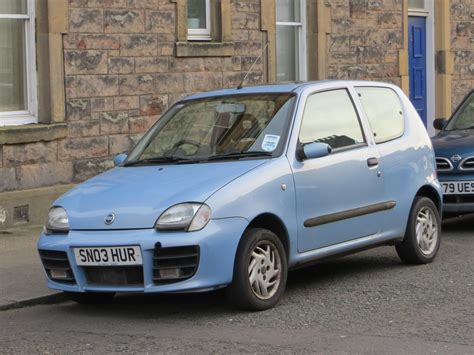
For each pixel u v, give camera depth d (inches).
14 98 506.0
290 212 323.9
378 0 711.1
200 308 327.9
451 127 528.4
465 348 265.7
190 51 570.6
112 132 535.2
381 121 382.0
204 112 360.8
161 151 351.6
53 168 507.2
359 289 351.3
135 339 286.8
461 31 812.0
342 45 686.5
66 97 512.4
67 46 511.5
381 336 281.3
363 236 359.6
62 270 314.3
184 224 295.4
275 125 338.3
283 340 279.1
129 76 542.0
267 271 317.1
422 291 344.2
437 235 402.9
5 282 370.6
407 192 382.0
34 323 316.2
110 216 304.7
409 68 776.9
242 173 314.7
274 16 624.7
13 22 502.9
